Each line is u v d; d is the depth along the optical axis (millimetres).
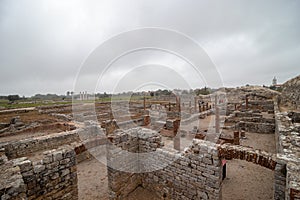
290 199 3572
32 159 8992
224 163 7574
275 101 23031
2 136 14055
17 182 4090
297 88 20500
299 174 4039
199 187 5883
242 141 12508
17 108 27500
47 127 15875
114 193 6570
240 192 6840
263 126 14562
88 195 6969
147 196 7188
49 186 5488
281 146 6336
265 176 7930
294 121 13750
